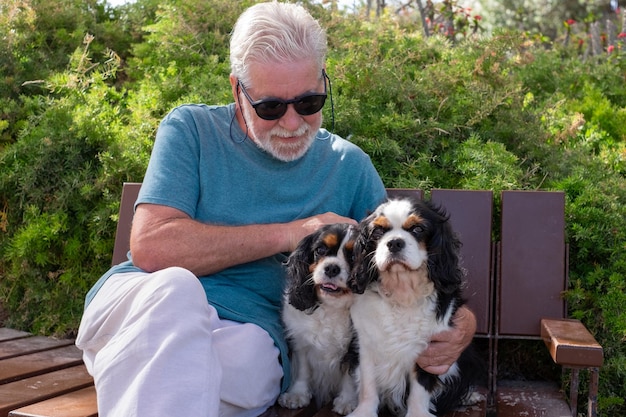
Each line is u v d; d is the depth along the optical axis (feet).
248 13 8.89
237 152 9.02
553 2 40.32
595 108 15.62
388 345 8.32
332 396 9.40
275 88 8.54
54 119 13.97
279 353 8.48
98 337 7.67
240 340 7.88
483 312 10.07
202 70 15.66
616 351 10.71
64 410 7.57
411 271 8.00
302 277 8.66
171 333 6.80
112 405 6.66
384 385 8.63
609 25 23.95
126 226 10.75
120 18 20.13
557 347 7.90
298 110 8.68
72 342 11.46
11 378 9.16
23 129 14.46
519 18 39.91
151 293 7.14
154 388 6.43
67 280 12.89
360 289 8.33
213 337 7.70
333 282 8.51
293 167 9.23
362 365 8.46
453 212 10.29
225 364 7.59
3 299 13.62
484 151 12.53
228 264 8.56
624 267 10.85
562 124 14.51
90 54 17.71
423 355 8.27
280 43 8.52
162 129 9.08
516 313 10.07
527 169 13.00
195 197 8.83
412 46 16.26
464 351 9.06
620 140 15.10
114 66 17.03
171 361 6.61
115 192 13.09
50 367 9.76
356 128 13.17
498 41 14.92
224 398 7.56
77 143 13.52
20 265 13.21
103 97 14.75
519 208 10.25
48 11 18.56
